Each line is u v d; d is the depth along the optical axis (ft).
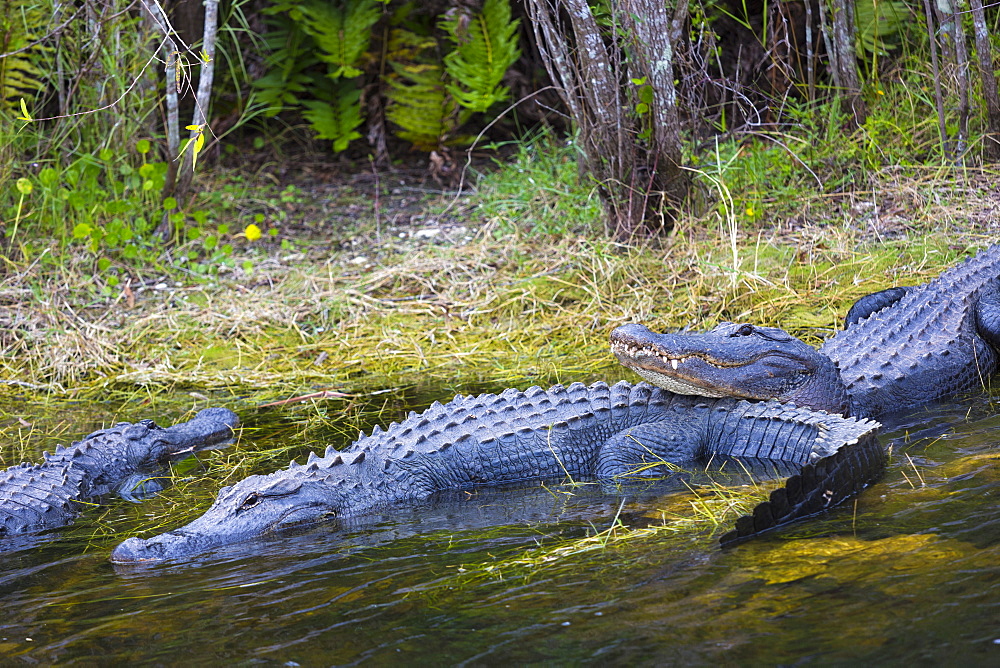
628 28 32.83
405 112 46.21
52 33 35.19
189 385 30.19
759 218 35.14
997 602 12.32
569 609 13.46
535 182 39.24
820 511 16.35
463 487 21.03
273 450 23.61
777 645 11.86
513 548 16.31
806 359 22.02
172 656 13.04
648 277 32.99
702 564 14.56
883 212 34.81
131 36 38.17
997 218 32.58
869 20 39.34
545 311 32.78
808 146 36.83
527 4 34.94
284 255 38.55
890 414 22.48
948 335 24.62
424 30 48.83
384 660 12.43
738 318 29.73
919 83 38.65
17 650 13.60
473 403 22.65
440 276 35.32
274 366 30.89
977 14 34.63
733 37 44.50
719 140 39.81
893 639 11.75
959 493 16.29
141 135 39.81
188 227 39.73
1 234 37.27
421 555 16.39
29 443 25.48
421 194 44.32
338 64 46.93
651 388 22.66
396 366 30.25
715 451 21.38
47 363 31.63
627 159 34.42
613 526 16.67
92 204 37.29
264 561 16.84
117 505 20.99
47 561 17.67
